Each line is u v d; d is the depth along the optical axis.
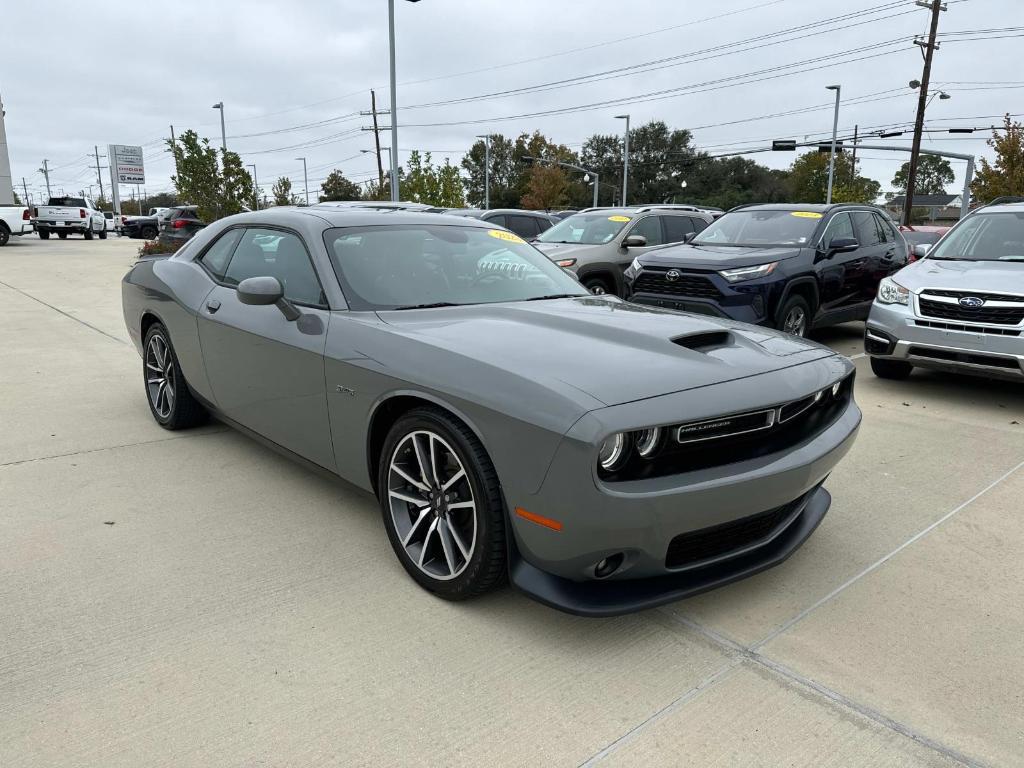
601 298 3.71
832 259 7.69
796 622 2.68
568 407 2.24
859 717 2.17
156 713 2.14
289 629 2.57
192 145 23.30
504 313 3.14
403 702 2.20
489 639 2.53
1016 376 5.39
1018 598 2.87
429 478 2.73
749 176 90.69
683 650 2.49
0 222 27.19
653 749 2.02
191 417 4.65
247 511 3.55
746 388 2.49
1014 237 6.35
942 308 5.71
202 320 3.97
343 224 3.58
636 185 92.12
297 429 3.39
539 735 2.07
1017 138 31.30
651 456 2.30
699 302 7.12
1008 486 4.04
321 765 1.95
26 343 7.84
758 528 2.69
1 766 1.92
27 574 2.93
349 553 3.14
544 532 2.31
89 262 19.69
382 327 2.96
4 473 4.01
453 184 37.12
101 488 3.81
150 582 2.88
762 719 2.15
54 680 2.28
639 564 2.37
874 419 5.35
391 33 21.02
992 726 2.14
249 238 3.97
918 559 3.18
